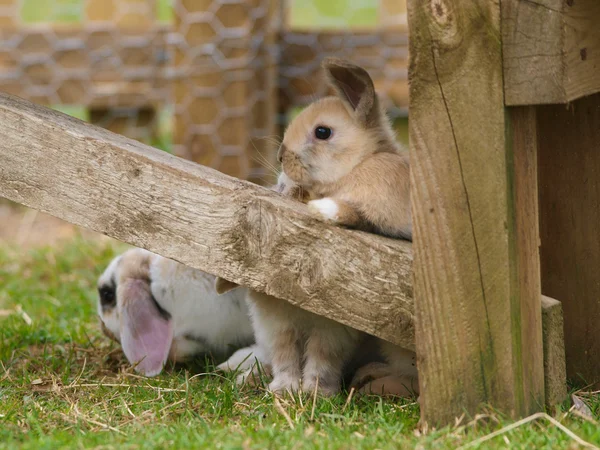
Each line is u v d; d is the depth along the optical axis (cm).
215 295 864
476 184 577
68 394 744
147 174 674
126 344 852
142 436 607
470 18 562
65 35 1589
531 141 592
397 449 566
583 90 570
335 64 706
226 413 675
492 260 579
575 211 752
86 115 1697
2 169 705
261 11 1415
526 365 601
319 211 638
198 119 1420
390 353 733
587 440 570
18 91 1596
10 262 1276
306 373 748
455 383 596
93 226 691
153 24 1638
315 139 732
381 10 1714
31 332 942
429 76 576
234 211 654
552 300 646
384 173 695
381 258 625
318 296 642
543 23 545
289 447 569
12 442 604
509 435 574
